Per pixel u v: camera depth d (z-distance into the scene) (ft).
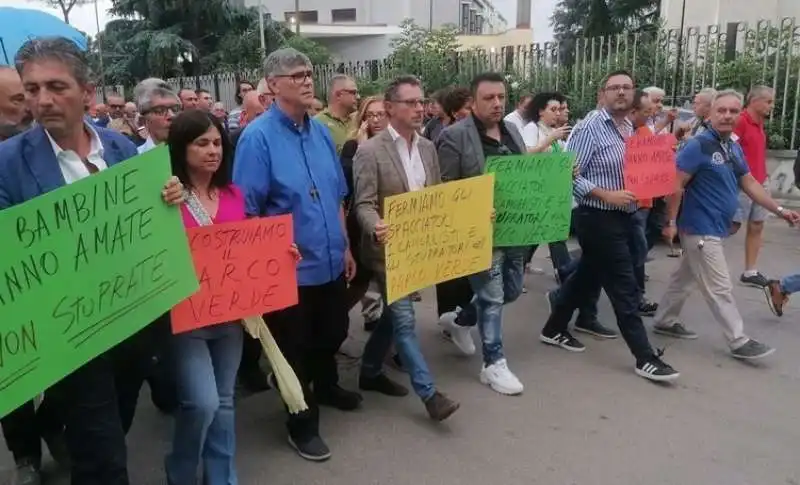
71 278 6.93
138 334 8.73
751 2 44.42
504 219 13.20
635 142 14.01
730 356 15.24
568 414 12.60
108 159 7.86
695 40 32.42
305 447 11.12
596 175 13.99
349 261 11.78
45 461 11.19
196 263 8.70
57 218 6.78
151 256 7.66
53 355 6.80
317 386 12.86
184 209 8.86
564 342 15.78
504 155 13.19
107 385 7.52
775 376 14.16
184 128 8.77
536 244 13.66
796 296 19.06
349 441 11.72
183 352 8.74
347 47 98.27
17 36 21.03
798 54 30.40
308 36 94.38
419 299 18.99
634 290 13.96
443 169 13.03
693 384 13.83
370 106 15.55
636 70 33.14
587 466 10.87
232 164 10.47
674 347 15.79
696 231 14.76
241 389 13.82
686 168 14.37
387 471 10.78
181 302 8.48
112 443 7.47
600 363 14.98
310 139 10.84
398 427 12.21
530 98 21.04
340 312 11.75
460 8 107.34
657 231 19.30
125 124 24.50
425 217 11.56
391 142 11.84
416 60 45.24
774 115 30.48
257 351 13.50
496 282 13.47
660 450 11.34
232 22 84.02
